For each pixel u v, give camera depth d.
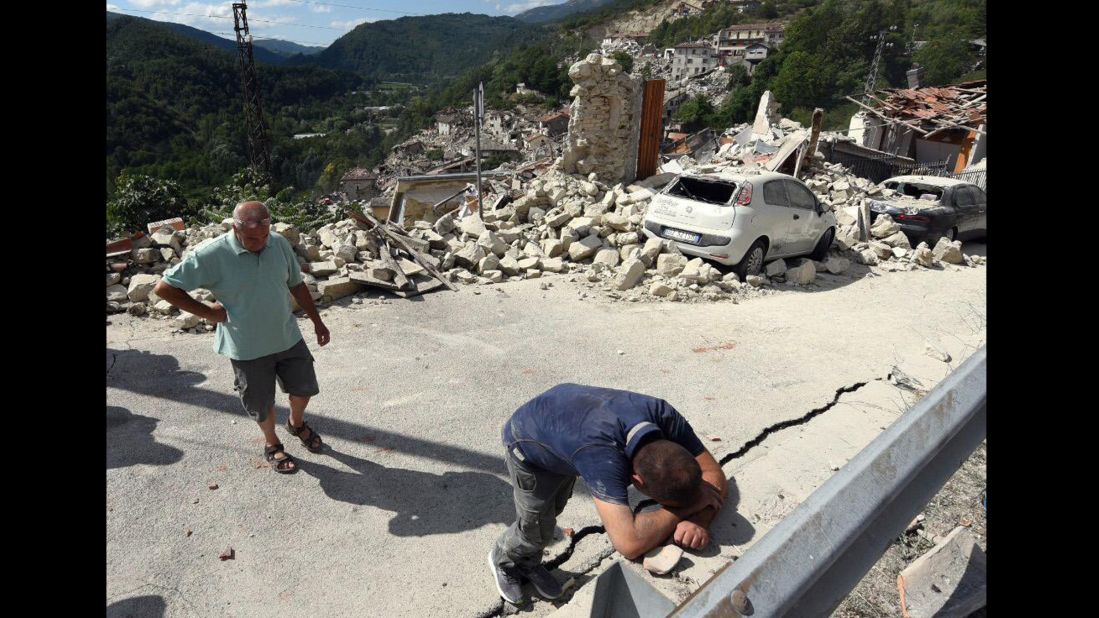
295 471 3.98
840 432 4.56
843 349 6.43
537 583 3.04
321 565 3.22
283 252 3.63
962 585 2.52
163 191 16.52
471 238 9.16
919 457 1.33
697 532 2.21
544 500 2.58
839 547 1.11
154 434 4.32
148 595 2.97
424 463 4.14
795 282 8.88
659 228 8.89
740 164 16.91
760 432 4.66
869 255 10.33
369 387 5.18
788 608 0.99
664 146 54.97
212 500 3.67
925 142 30.69
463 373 5.52
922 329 7.14
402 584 3.11
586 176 12.08
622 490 2.13
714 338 6.60
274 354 3.66
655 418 2.32
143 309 6.38
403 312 6.97
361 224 8.73
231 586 3.05
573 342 6.34
